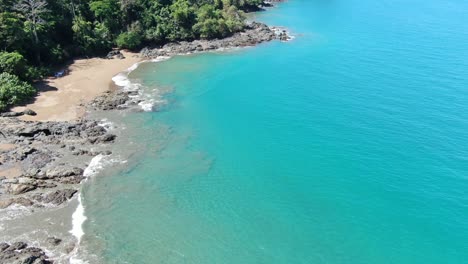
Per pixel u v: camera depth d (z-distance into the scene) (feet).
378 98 281.95
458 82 303.27
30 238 160.15
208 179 204.23
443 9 578.25
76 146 220.02
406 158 218.79
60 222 169.89
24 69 285.64
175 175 205.16
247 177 206.80
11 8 317.42
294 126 250.78
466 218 180.96
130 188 193.47
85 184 192.65
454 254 164.66
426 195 194.08
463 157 218.59
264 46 398.62
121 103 270.05
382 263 161.38
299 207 188.24
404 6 601.62
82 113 256.11
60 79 303.27
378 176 206.90
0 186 186.29
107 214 177.06
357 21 499.92
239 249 165.58
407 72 324.39
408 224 178.60
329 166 214.69
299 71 332.19
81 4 370.73
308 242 170.09
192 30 409.90
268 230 175.22
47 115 250.37
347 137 238.27
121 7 381.60
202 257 160.56
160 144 229.66
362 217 182.50
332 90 296.30
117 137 232.53
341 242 170.30
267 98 286.25
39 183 188.75
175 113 263.70
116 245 162.30
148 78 314.76
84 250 157.69
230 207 187.21
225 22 424.46
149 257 158.51
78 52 346.95
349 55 367.45
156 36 385.09
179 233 171.22
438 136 236.84
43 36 323.37
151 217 178.09
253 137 240.32
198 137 238.89
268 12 555.28
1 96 255.50
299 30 461.37
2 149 213.25
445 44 394.11
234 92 295.48
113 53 356.59
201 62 351.67
